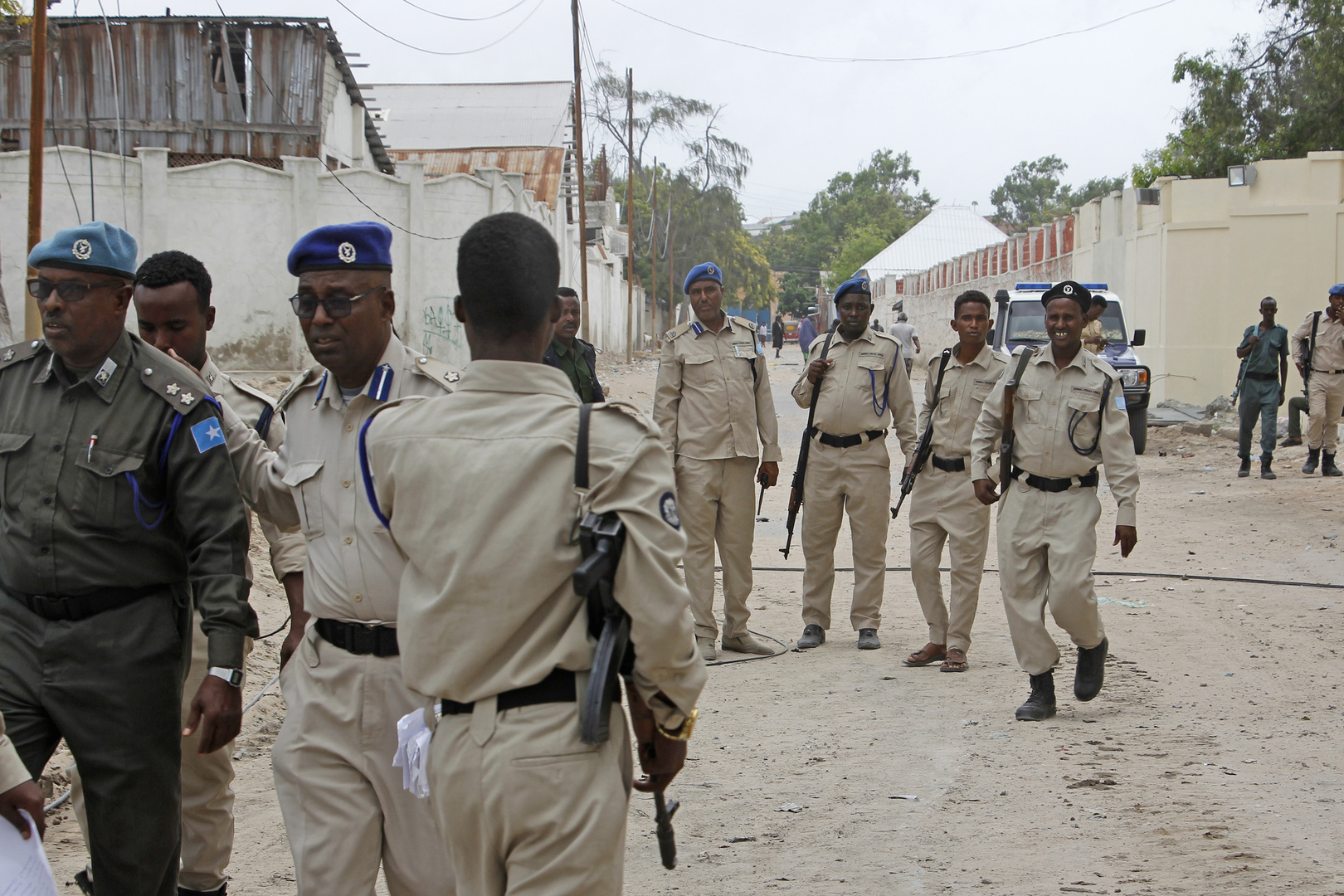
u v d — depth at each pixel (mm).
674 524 2307
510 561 2260
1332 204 21078
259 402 3725
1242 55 29531
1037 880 3740
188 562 3209
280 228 22938
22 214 21469
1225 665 6637
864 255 97312
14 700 3064
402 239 24078
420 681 2340
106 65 25078
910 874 3865
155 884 3211
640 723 2439
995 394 5945
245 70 25641
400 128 45438
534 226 2428
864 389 7375
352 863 2816
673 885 3869
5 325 10500
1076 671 5891
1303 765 4844
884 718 5887
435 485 2322
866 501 7477
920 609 8992
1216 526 11492
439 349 24656
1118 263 24984
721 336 7375
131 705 3109
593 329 45656
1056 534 5652
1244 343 14672
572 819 2223
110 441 3100
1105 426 5605
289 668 3023
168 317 3650
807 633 7746
